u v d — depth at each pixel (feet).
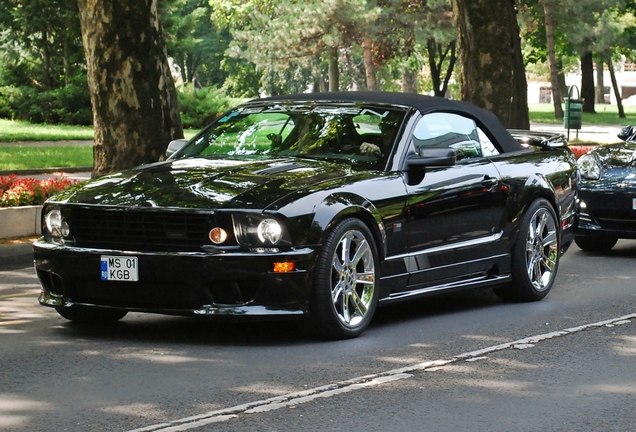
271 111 31.45
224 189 25.89
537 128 175.52
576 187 36.40
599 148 47.52
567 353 25.77
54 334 27.58
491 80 76.54
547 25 197.98
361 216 27.02
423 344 26.55
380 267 27.68
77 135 131.54
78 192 27.02
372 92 31.86
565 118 135.44
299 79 264.93
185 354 25.03
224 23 254.88
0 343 26.37
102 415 19.65
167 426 18.93
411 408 20.42
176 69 330.34
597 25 197.06
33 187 48.11
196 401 20.70
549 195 33.99
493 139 33.22
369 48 176.35
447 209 29.76
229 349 25.62
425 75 310.45
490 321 30.01
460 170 30.63
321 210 25.76
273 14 229.45
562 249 35.45
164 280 25.08
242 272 24.81
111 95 53.78
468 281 31.32
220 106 169.99
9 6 170.50
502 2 76.74
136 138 53.93
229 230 24.98
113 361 24.26
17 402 20.62
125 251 25.35
